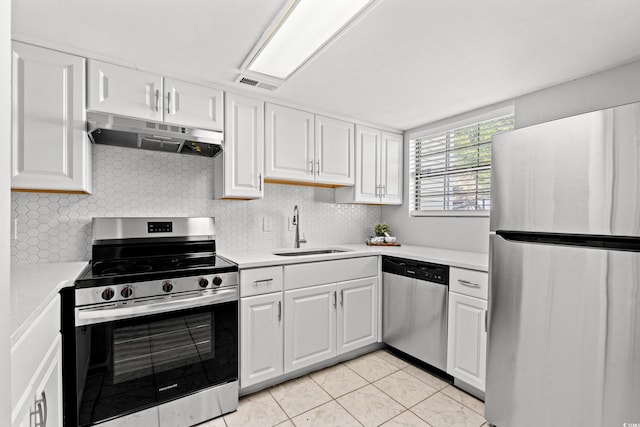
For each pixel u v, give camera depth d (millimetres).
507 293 1619
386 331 2625
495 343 1675
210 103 2117
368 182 3008
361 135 2951
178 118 1996
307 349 2221
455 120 2818
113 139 1921
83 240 1979
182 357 1699
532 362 1508
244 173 2258
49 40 1609
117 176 2092
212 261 1984
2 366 504
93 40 1620
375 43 1633
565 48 1679
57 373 1268
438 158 3045
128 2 1337
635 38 1575
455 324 2088
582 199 1348
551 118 2174
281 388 2102
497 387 1661
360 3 1336
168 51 1734
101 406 1484
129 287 1533
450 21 1445
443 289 2176
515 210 1593
